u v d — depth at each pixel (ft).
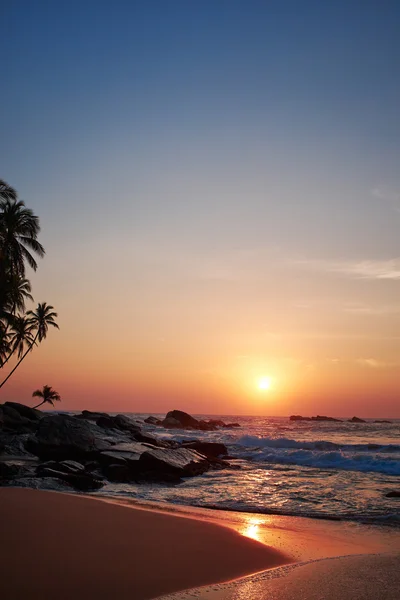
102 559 30.50
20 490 57.21
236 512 51.21
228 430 304.71
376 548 36.55
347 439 193.16
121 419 171.12
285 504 56.49
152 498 59.93
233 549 34.24
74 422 95.25
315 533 41.57
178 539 36.52
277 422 533.55
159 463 79.77
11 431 137.49
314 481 75.82
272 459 110.11
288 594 24.79
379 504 56.44
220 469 91.45
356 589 25.52
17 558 29.99
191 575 28.07
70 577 26.91
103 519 42.50
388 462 94.53
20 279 154.92
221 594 24.85
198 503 56.80
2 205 148.56
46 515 43.24
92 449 88.63
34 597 23.85
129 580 26.84
